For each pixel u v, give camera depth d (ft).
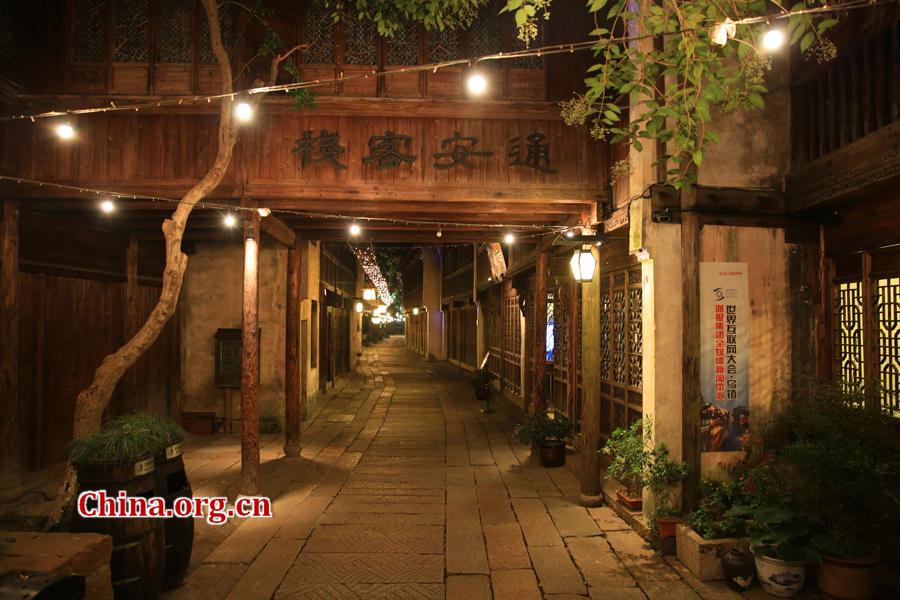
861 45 14.30
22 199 19.15
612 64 12.60
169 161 19.52
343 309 62.95
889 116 13.47
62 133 14.75
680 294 16.58
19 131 19.17
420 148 19.84
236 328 32.76
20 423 19.98
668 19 12.14
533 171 19.94
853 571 12.41
